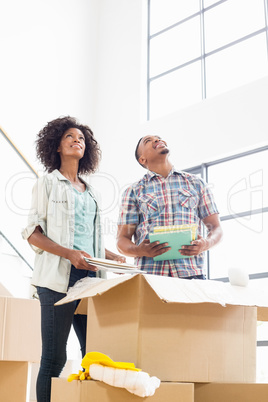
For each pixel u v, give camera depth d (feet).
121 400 4.66
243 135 17.17
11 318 9.47
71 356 15.57
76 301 6.77
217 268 25.31
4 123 18.53
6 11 19.60
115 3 23.29
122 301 5.33
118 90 21.77
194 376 5.24
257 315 6.28
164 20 22.38
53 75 20.85
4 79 18.94
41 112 19.99
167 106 21.40
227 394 5.35
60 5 21.94
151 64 21.93
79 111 21.68
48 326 6.50
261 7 19.76
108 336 5.43
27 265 14.65
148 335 5.07
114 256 7.76
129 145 20.52
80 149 7.68
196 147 18.45
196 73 21.12
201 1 21.79
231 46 20.31
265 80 17.07
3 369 9.35
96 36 23.43
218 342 5.49
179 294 5.08
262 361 20.80
